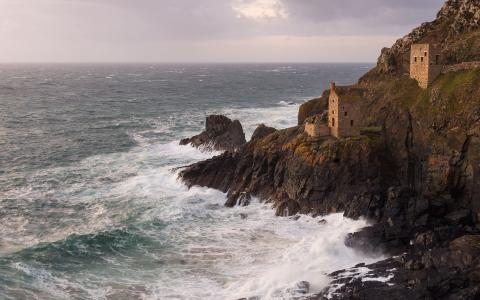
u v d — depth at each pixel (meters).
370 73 101.25
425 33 97.50
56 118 166.88
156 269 58.31
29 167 102.31
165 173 94.44
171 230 69.50
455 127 71.81
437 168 71.62
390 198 67.06
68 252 61.91
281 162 79.75
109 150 117.88
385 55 99.25
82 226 72.00
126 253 62.47
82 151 116.62
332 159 74.06
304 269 56.81
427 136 75.00
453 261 50.47
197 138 116.69
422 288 48.41
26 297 51.47
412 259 53.56
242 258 60.84
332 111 79.56
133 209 77.88
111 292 53.16
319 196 73.81
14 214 76.56
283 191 77.50
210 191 84.50
